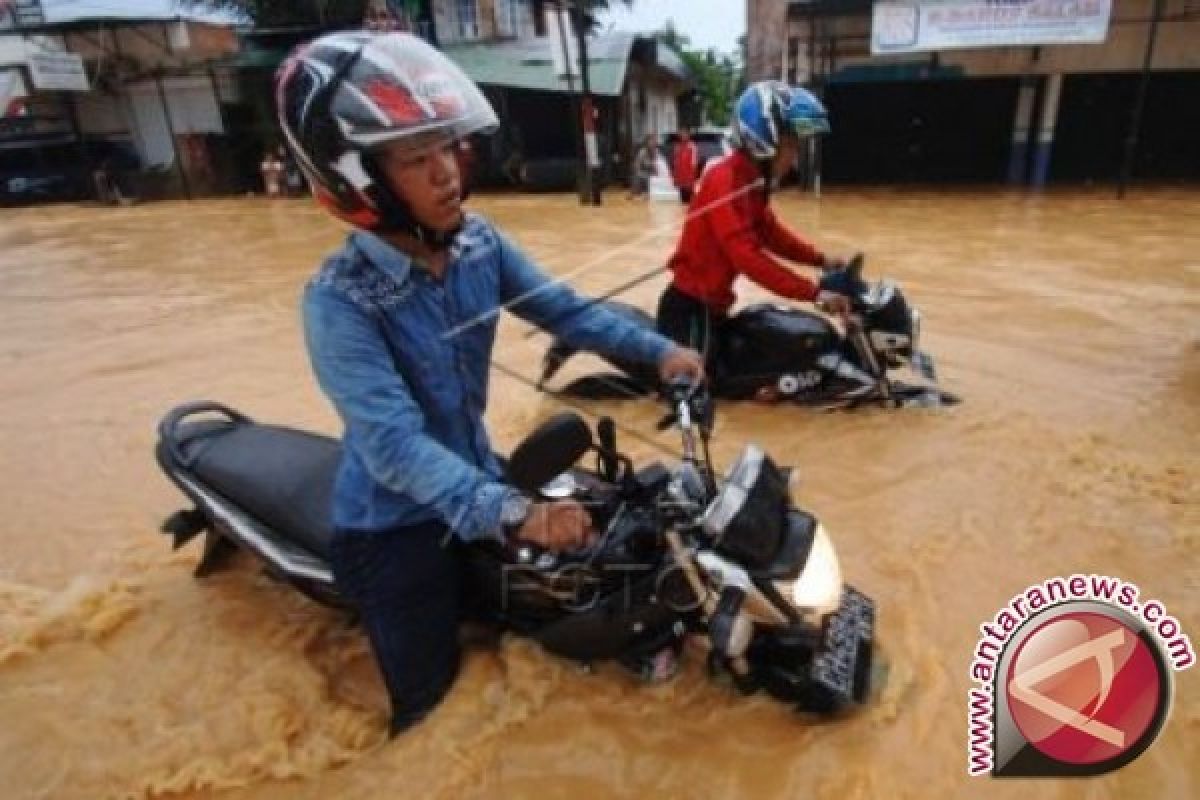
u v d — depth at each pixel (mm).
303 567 2482
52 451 4445
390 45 1751
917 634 2492
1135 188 15414
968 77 16062
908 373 4809
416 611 2217
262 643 2762
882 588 2752
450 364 2066
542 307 2324
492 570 2318
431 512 2158
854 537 3092
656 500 2121
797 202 14883
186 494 2943
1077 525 3088
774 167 4137
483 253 2135
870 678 2244
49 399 5266
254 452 2939
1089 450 3691
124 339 6652
